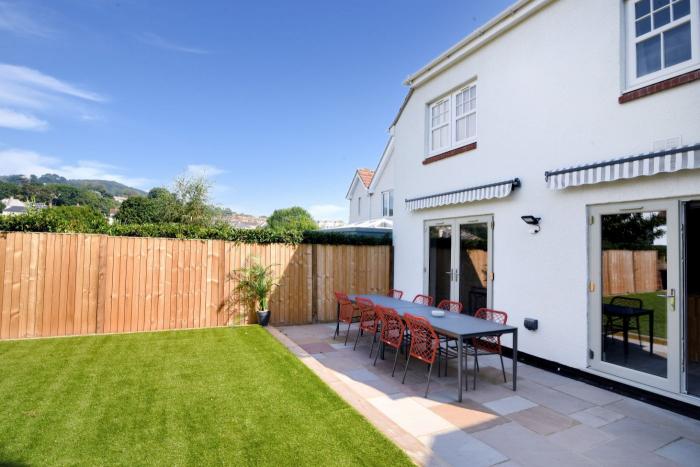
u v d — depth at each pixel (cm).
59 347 777
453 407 525
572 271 670
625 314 591
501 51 839
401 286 1195
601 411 516
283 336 921
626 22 612
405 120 1203
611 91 617
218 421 454
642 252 571
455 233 971
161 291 977
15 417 451
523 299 765
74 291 893
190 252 1010
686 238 525
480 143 891
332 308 1189
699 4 523
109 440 401
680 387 517
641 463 387
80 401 504
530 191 757
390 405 529
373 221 1781
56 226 898
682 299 521
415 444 409
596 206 638
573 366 661
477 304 893
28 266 855
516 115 796
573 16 684
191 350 775
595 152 638
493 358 788
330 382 602
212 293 1034
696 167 484
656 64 572
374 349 832
